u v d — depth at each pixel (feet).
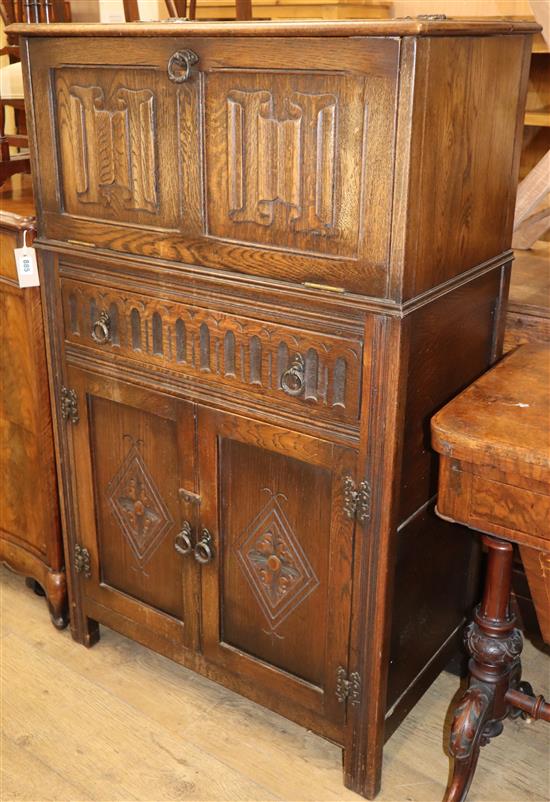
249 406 5.43
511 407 4.91
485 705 5.51
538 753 6.30
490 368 5.68
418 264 4.66
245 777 6.02
